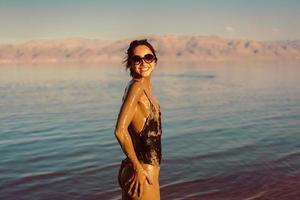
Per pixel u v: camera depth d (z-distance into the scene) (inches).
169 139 566.6
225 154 453.7
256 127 673.0
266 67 4645.7
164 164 406.0
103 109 1030.4
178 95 1408.7
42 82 2297.0
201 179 349.7
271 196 302.5
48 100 1296.8
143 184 131.0
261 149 481.1
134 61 132.1
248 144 515.5
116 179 356.5
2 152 494.9
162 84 1979.6
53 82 2284.7
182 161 418.9
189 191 318.0
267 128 659.4
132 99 128.6
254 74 2955.2
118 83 2122.3
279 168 383.9
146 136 131.8
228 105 1065.5
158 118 134.9
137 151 133.0
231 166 394.6
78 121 806.5
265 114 858.8
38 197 310.0
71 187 333.7
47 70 4512.8
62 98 1359.5
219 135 596.7
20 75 3253.0
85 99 1316.4
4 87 1910.7
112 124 755.4
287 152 459.8
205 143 528.7
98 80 2423.7
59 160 442.3
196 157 438.6
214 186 329.7
